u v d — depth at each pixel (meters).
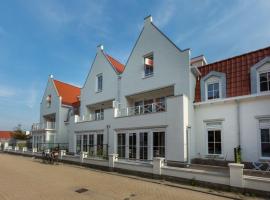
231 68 15.73
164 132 15.96
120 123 19.28
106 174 14.48
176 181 11.59
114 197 9.14
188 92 16.45
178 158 14.84
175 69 17.50
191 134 15.91
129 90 21.05
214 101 15.66
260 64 14.14
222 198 8.90
